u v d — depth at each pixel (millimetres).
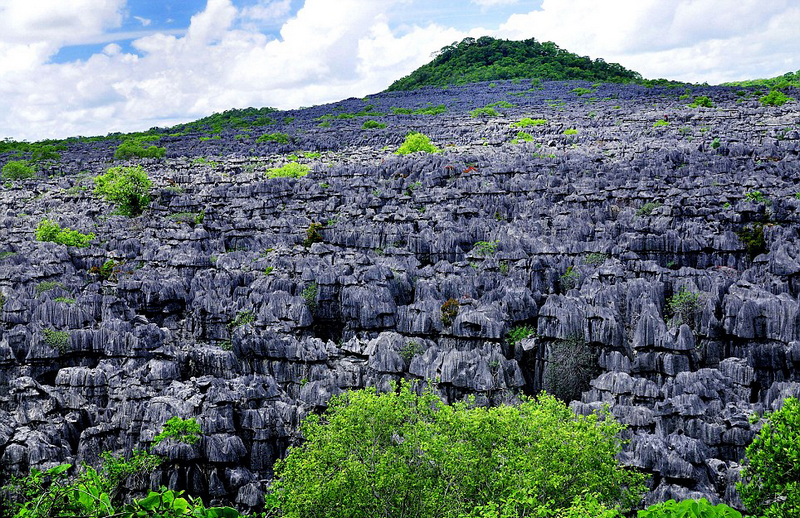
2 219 137250
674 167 137000
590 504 36062
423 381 69375
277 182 146625
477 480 43094
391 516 42688
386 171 151125
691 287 82625
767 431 45656
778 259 88062
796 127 166875
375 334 84562
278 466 48594
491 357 71375
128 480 57094
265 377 67438
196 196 148125
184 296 95625
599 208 118312
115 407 65688
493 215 122562
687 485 52281
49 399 65875
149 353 75875
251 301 89688
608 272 88312
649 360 73000
